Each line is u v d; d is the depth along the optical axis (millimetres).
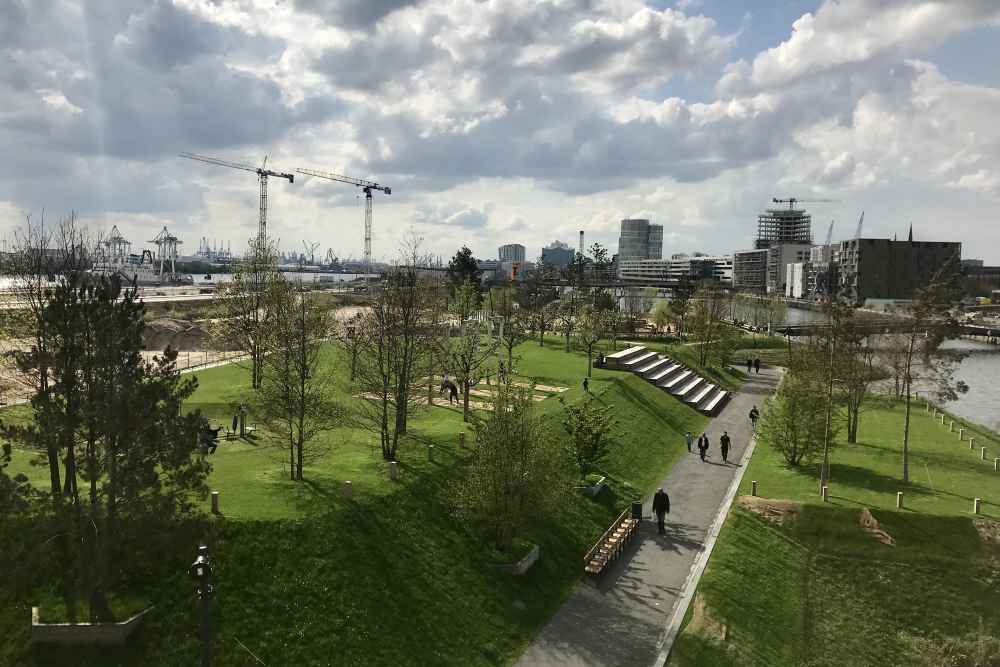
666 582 32844
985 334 181250
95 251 29797
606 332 103688
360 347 50094
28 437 21172
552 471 33406
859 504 40969
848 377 53188
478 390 62719
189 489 22906
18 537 21625
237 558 25578
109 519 21109
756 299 167750
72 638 21297
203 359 74062
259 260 61719
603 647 27156
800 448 51094
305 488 31688
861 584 34938
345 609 25391
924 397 79812
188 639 22516
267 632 23656
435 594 28031
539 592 30969
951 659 30391
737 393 85562
